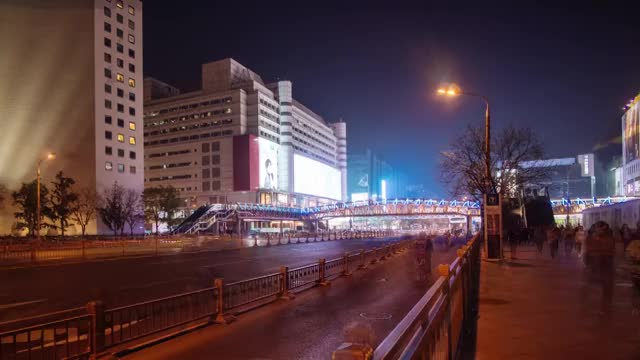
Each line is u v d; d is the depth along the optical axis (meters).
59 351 9.24
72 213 82.88
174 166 150.25
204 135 147.75
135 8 103.94
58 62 94.44
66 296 17.30
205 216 106.44
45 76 94.44
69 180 78.75
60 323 7.91
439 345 4.99
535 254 32.38
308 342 9.97
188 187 147.00
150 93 161.12
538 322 9.92
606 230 11.62
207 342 10.02
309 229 145.88
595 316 10.51
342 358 2.57
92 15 94.31
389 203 131.38
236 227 110.69
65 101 93.88
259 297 14.72
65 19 94.81
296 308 14.22
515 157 45.97
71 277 23.98
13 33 95.38
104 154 94.06
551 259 27.52
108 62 96.56
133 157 100.50
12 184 92.25
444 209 125.62
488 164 30.44
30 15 95.25
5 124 93.88
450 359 6.22
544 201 51.12
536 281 17.02
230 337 10.48
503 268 22.08
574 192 156.38
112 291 18.53
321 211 137.25
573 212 100.50
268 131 152.75
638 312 10.93
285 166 160.25
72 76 94.12
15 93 94.44
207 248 51.94
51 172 93.00
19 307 15.06
